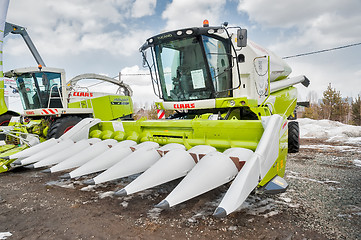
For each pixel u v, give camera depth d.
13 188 3.65
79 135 4.27
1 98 7.40
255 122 2.90
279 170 2.76
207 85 4.61
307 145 7.35
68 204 2.96
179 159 2.72
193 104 4.73
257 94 5.03
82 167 2.92
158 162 2.67
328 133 9.54
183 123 3.48
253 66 4.95
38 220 2.56
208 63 4.50
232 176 2.49
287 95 6.48
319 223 2.37
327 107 26.12
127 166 2.82
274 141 2.59
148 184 2.40
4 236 2.24
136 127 4.02
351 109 28.45
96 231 2.30
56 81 7.29
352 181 3.69
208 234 2.21
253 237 2.14
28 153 3.81
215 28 4.28
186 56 4.74
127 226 2.38
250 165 2.20
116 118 9.16
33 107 7.34
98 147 3.55
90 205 2.91
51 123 6.55
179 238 2.15
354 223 2.36
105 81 9.80
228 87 4.82
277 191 2.41
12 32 9.08
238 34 4.02
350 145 7.20
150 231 2.28
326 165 4.73
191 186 2.19
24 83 7.24
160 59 5.07
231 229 2.28
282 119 2.84
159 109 5.46
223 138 3.16
